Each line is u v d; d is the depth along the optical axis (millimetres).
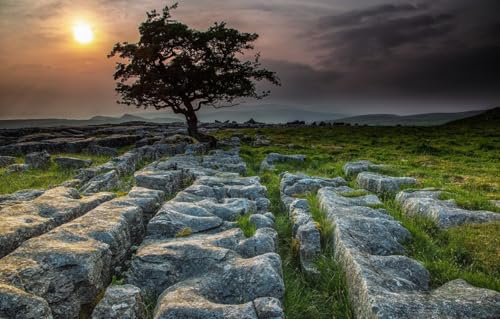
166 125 91500
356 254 9070
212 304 7180
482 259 9859
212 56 42875
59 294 7457
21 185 23172
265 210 15633
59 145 40250
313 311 8352
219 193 16875
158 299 8125
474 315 6668
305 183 18938
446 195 14953
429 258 10211
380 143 45844
